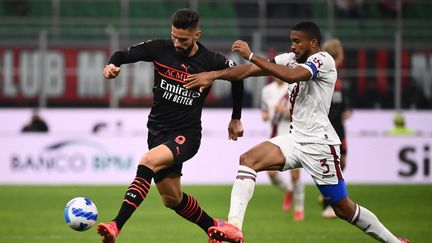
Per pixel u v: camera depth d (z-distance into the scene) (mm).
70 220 26188
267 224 43750
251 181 26656
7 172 68312
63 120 79812
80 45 85438
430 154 67438
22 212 49656
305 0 95562
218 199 57844
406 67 86625
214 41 89500
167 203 28438
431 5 95562
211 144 68438
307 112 26938
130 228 41750
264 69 25844
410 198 58344
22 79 84750
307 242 36125
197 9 96812
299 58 27500
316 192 64625
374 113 79812
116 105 82062
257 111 75812
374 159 67750
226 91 83750
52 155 68250
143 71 83688
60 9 96875
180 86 27391
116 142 67938
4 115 80625
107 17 96562
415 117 78688
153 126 27984
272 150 26969
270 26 93250
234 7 96812
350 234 39188
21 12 95250
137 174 26172
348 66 86500
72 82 84875
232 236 25594
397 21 93812
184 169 68250
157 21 92000
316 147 26750
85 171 67938
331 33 87688
